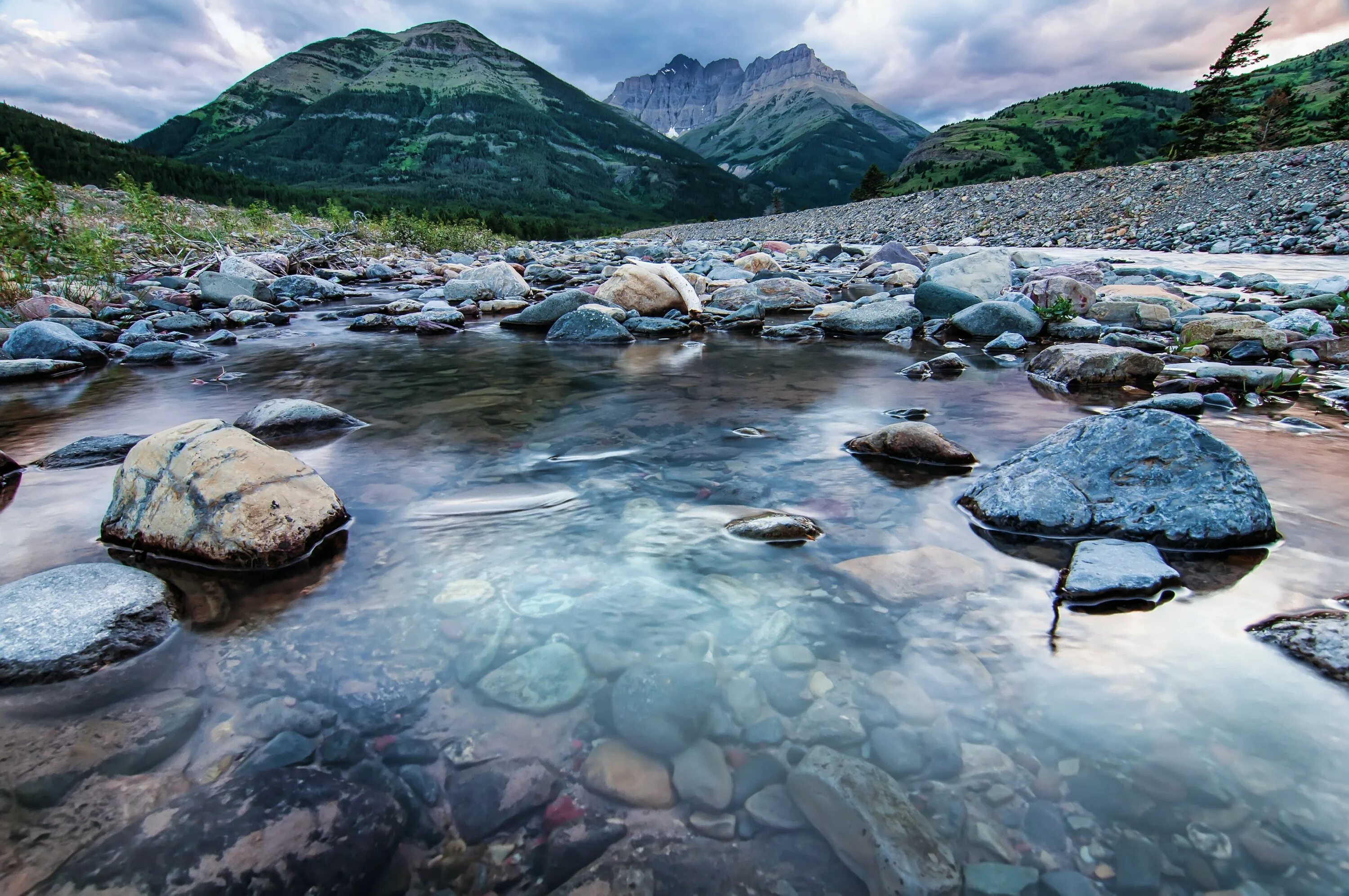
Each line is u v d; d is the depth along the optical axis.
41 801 1.36
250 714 1.63
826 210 42.97
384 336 8.66
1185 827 1.29
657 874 1.23
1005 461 3.22
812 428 4.29
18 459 3.76
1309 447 3.67
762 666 1.81
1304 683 1.69
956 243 28.05
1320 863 1.21
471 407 4.86
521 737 1.56
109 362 6.82
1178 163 27.03
